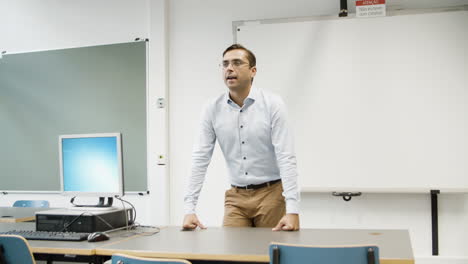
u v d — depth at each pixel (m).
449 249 3.51
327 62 3.69
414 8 3.62
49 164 4.36
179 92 4.09
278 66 3.77
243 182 2.19
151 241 1.76
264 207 2.14
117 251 1.60
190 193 2.17
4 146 4.50
